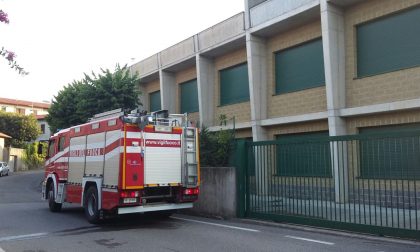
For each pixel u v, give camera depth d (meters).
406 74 13.37
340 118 15.01
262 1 17.89
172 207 11.52
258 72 18.61
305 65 17.20
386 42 14.16
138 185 10.72
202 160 14.27
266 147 11.70
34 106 73.12
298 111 17.19
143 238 9.27
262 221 11.35
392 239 8.55
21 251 8.04
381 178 8.98
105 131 11.43
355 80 14.94
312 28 16.72
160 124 11.70
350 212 9.52
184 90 25.72
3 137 50.03
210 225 11.15
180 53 23.80
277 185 11.31
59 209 14.38
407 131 8.57
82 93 23.17
